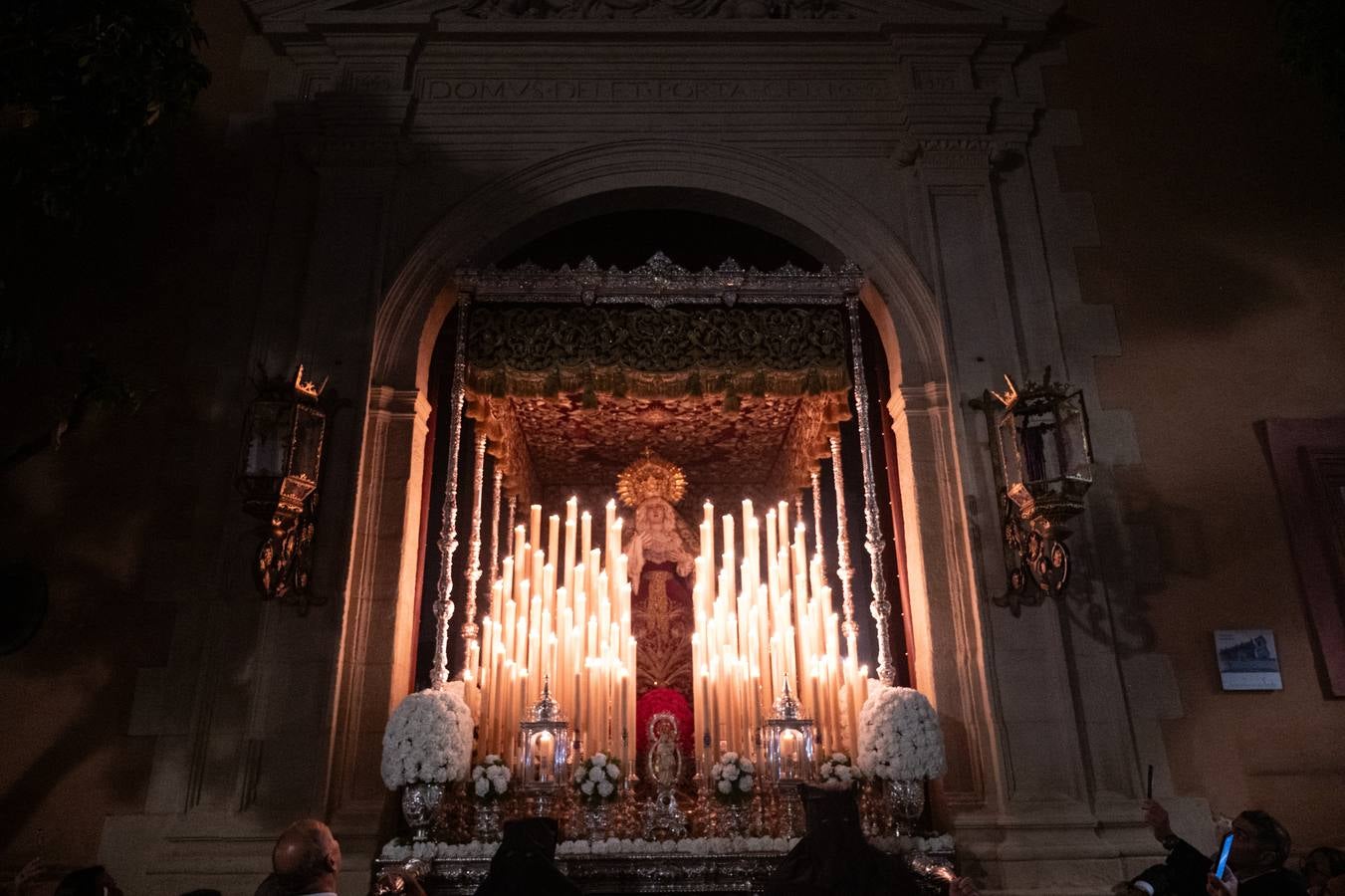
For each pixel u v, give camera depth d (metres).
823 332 6.02
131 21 4.58
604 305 6.09
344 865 4.79
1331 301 6.43
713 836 4.91
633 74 6.73
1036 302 6.22
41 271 6.17
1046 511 5.18
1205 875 4.00
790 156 6.55
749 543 5.93
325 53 6.68
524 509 7.54
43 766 5.16
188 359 5.97
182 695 5.27
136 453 5.77
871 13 6.82
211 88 6.63
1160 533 5.80
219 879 4.77
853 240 6.38
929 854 4.77
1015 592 5.43
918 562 5.67
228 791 4.99
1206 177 6.71
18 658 5.36
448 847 4.74
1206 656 5.55
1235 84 7.03
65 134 4.69
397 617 5.41
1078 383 6.10
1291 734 5.43
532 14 6.79
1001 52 6.88
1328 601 5.66
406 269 6.11
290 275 6.12
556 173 6.45
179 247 6.26
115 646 5.38
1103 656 5.41
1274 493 5.95
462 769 4.84
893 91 6.73
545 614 5.61
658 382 5.93
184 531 5.61
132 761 5.17
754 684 5.51
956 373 5.93
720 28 6.72
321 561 5.39
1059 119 6.80
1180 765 5.31
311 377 5.76
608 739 5.31
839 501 6.26
